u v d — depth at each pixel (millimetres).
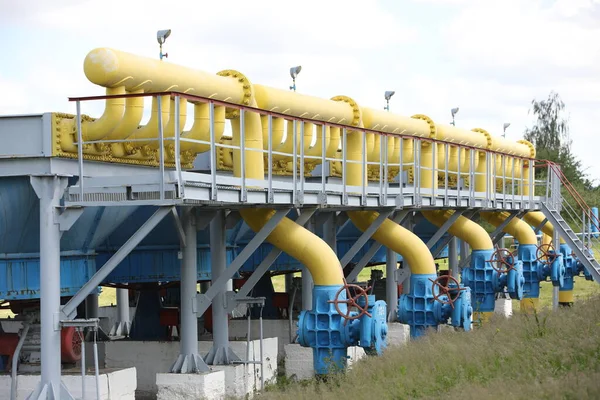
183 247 19719
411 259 25953
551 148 101062
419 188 26031
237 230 24891
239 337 24781
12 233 17547
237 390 20781
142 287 23938
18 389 18016
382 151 25656
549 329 23438
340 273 20875
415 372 19062
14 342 18516
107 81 16719
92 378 18141
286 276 32594
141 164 18859
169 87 17969
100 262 20703
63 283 18578
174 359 23156
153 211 20391
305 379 22906
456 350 20922
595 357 19094
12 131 16797
